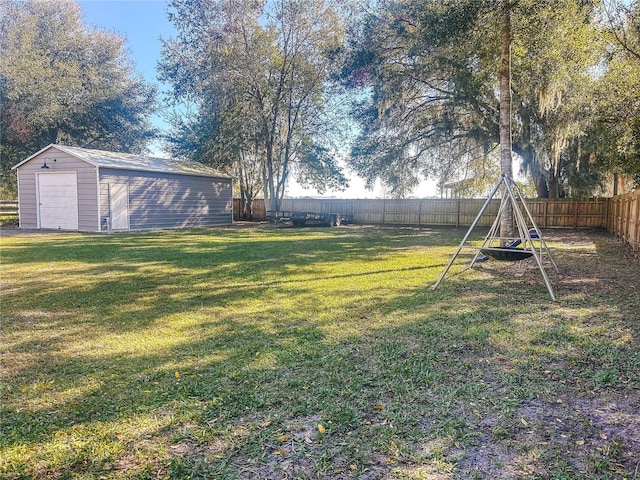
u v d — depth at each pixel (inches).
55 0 863.7
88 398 94.8
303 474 68.4
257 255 335.3
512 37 304.8
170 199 641.0
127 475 67.9
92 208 542.6
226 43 722.8
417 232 588.7
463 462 71.5
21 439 78.0
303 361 116.0
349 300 185.9
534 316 159.0
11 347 127.9
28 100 745.6
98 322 153.7
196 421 84.7
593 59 386.6
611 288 206.1
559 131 511.8
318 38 726.5
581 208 609.0
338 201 820.6
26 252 345.1
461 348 125.8
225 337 136.6
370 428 82.0
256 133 762.2
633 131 351.3
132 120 898.1
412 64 555.8
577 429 82.0
